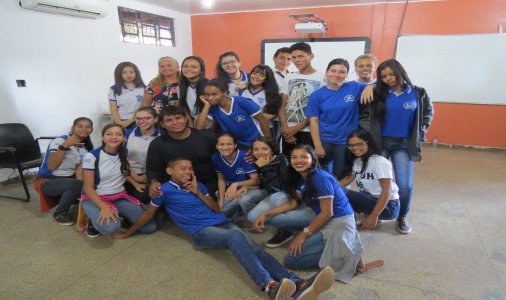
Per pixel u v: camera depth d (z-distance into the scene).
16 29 3.32
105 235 2.22
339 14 5.10
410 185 2.19
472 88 4.60
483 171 3.68
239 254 1.67
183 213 2.00
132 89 3.09
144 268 1.86
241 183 2.27
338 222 1.72
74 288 1.69
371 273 1.79
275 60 3.12
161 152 2.24
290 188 1.93
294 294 1.51
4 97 3.28
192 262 1.92
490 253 1.98
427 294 1.62
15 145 3.10
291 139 2.58
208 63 6.21
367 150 2.05
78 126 2.38
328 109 2.27
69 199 2.38
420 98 2.15
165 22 5.62
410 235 2.22
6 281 1.74
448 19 4.52
